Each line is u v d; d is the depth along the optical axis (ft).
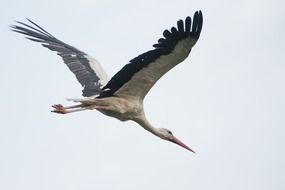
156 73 49.08
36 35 58.59
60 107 49.80
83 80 56.24
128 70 48.85
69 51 58.39
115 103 51.26
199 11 45.44
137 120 53.52
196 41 46.01
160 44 46.39
